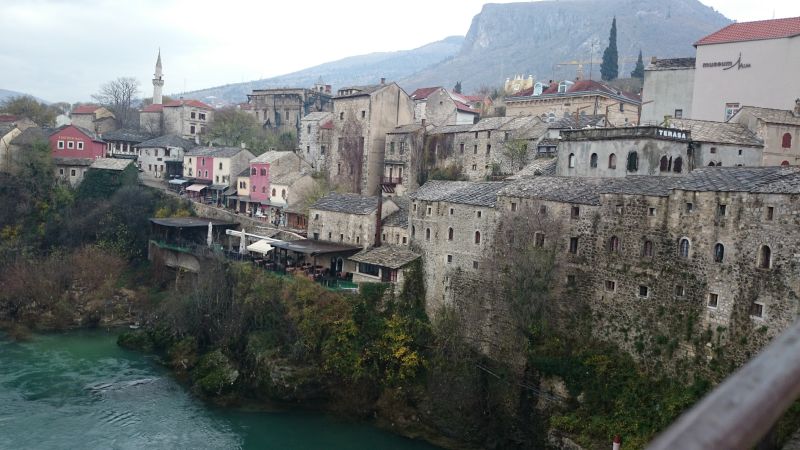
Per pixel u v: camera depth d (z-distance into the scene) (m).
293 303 65.00
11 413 53.72
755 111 60.47
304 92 155.25
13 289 82.75
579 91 102.12
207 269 75.69
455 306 63.72
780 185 40.78
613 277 50.28
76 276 87.75
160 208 102.62
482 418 54.38
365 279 69.25
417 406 57.31
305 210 91.12
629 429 45.09
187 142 130.88
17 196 102.44
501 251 58.84
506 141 81.94
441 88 110.06
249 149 125.62
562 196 54.84
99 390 59.78
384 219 76.44
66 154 115.62
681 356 45.31
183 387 62.19
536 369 53.16
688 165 55.78
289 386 58.81
